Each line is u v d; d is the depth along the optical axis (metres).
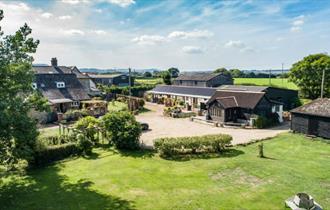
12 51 13.85
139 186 15.24
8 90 13.41
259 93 34.94
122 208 12.68
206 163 19.09
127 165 18.84
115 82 89.81
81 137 21.53
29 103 14.75
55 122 35.50
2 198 14.00
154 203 13.15
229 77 75.44
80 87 45.88
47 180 16.36
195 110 47.06
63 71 63.78
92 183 15.77
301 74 55.75
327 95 53.03
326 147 23.59
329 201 13.17
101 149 22.95
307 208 11.57
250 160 19.64
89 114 38.84
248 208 12.49
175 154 21.28
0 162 13.64
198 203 13.05
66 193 14.48
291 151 22.28
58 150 20.33
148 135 28.62
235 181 15.80
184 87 58.00
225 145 23.22
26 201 13.62
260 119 32.66
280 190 14.44
